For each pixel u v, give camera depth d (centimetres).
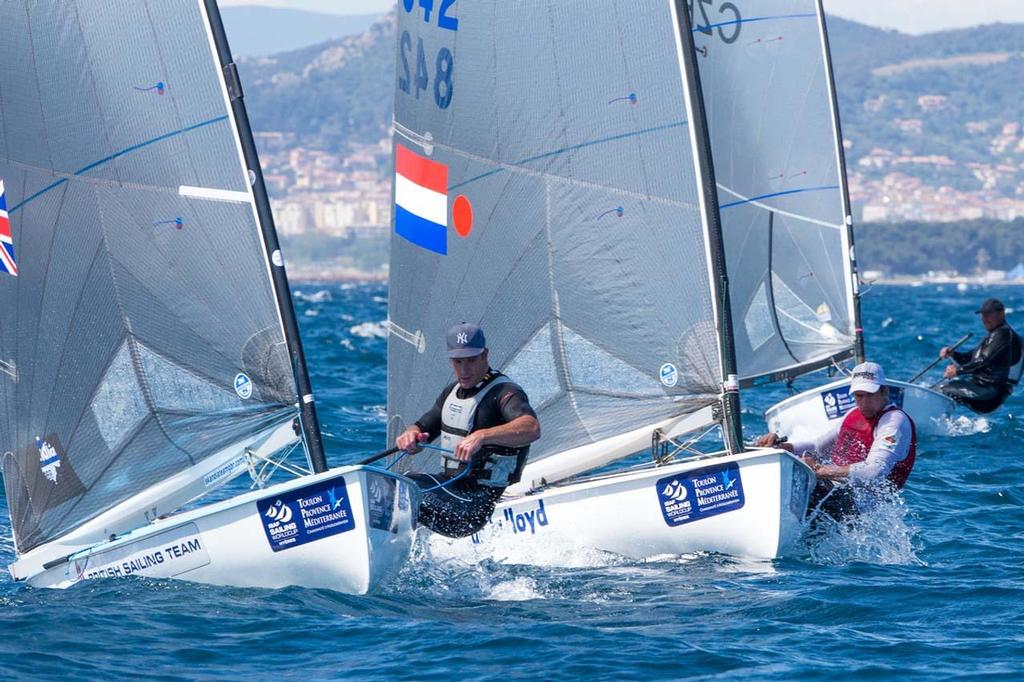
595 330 2792
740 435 2706
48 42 2445
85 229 2478
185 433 2495
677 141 2689
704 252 2694
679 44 2677
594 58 2734
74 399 2500
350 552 2288
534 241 2827
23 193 2480
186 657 1980
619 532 2622
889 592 2375
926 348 9788
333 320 15538
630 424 2784
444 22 2881
